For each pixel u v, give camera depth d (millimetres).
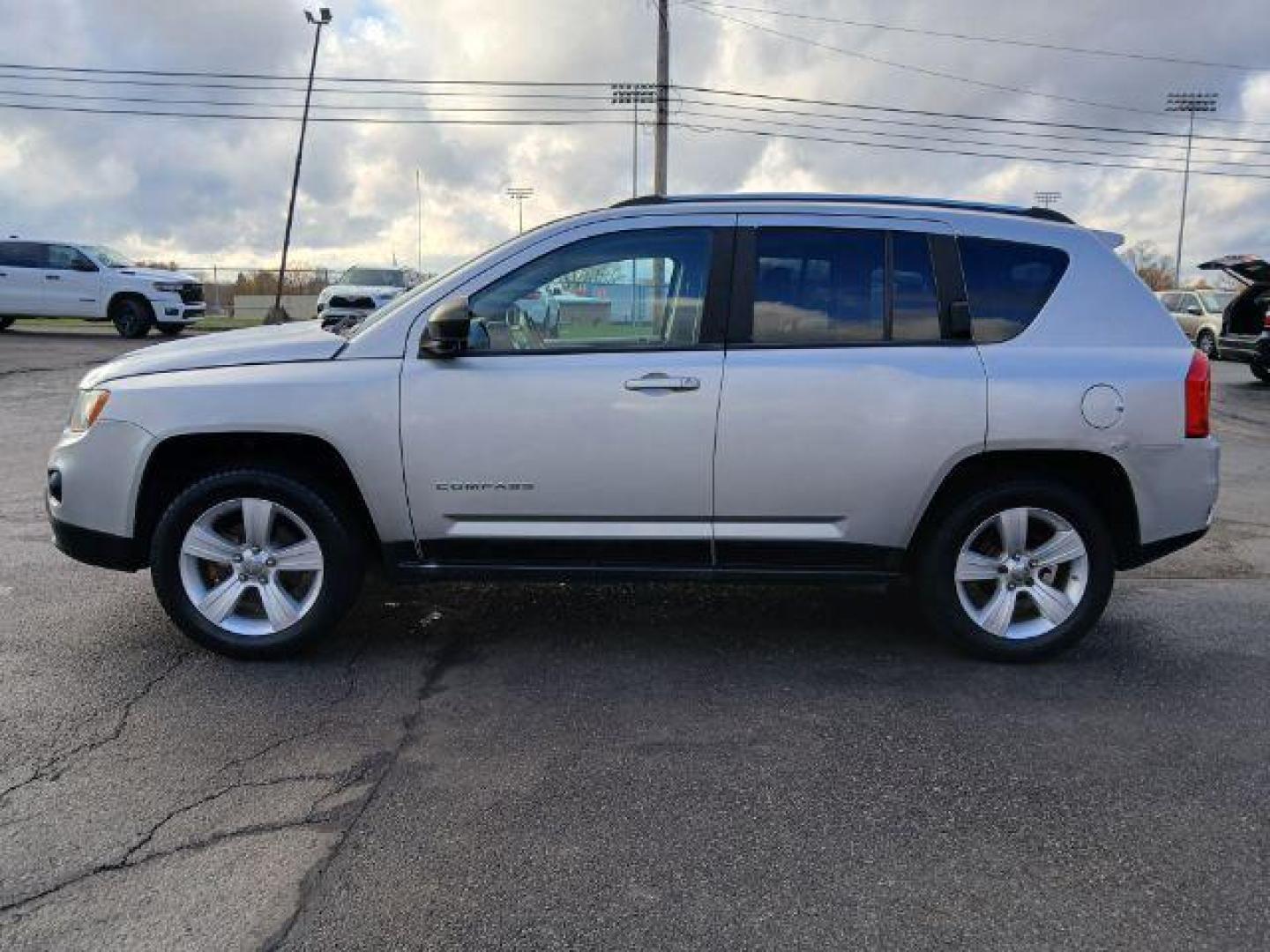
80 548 4254
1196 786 3309
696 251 4211
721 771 3387
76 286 22500
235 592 4297
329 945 2459
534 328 4195
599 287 4203
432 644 4578
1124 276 4336
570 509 4168
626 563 4242
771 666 4355
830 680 4211
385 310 4348
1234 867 2832
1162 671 4340
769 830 3012
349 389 4094
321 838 2936
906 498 4156
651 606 5160
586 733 3676
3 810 3064
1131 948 2471
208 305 45531
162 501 4348
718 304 4172
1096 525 4270
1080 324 4250
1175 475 4215
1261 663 4445
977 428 4105
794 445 4105
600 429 4094
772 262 4199
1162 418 4168
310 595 4293
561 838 2953
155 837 2922
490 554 4250
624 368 4098
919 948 2465
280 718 3762
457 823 3031
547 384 4090
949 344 4188
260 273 45812
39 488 7859
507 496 4152
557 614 5023
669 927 2541
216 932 2500
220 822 3018
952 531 4273
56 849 2855
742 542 4203
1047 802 3197
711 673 4266
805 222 4227
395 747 3539
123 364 4355
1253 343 16672
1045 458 4270
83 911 2572
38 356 18125
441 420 4094
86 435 4180
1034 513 4293
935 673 4297
